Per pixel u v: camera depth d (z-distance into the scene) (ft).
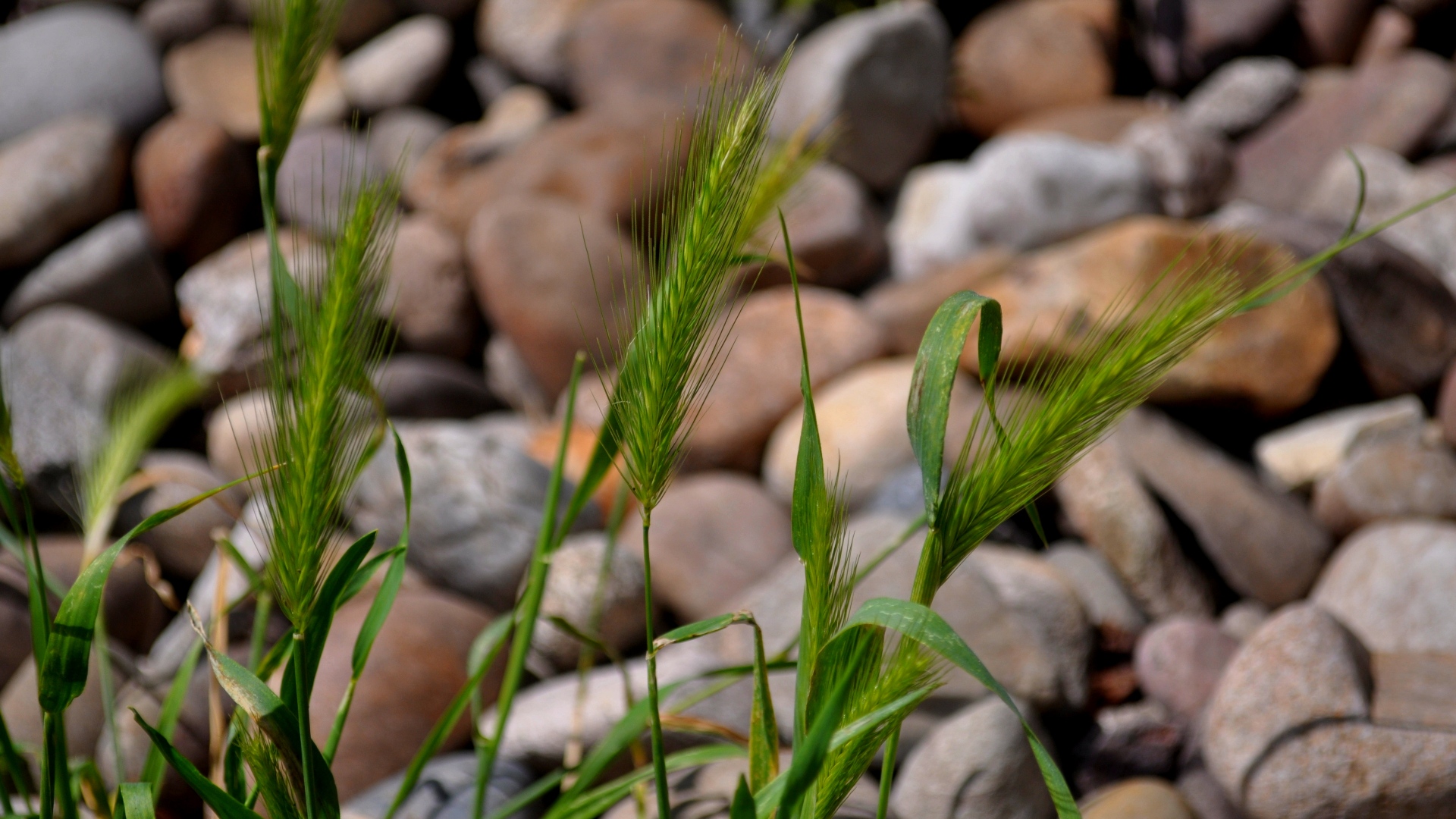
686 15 12.80
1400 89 11.15
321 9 3.76
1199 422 8.91
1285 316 8.71
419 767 4.37
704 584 7.80
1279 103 11.91
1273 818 5.35
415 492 7.83
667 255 2.72
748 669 4.27
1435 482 7.70
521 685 7.17
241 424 9.22
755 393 9.27
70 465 8.34
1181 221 11.10
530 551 7.62
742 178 2.66
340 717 3.64
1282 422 9.11
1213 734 5.65
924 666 2.82
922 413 2.70
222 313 10.72
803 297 10.03
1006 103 12.83
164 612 7.93
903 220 11.80
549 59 13.42
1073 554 7.89
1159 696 6.74
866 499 8.60
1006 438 2.71
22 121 12.55
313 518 2.74
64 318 10.80
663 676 6.30
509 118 13.39
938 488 2.66
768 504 8.48
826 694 2.80
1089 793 6.43
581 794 4.91
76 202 11.69
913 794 5.64
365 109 13.64
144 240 11.59
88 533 4.69
